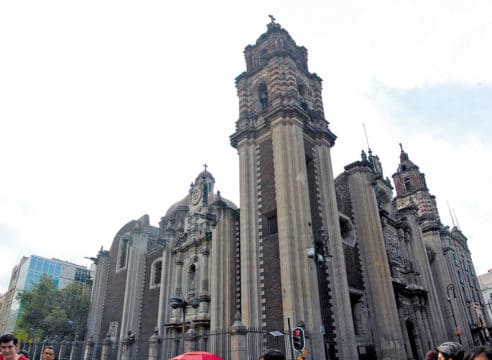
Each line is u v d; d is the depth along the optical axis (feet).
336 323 82.58
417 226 149.89
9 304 270.87
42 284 168.04
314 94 116.78
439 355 22.54
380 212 127.44
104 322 153.28
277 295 80.64
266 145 98.37
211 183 139.54
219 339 94.07
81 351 144.15
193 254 125.08
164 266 133.59
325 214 95.55
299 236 80.38
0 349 26.43
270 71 106.63
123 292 149.18
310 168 99.50
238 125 106.83
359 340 95.09
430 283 139.74
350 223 112.88
